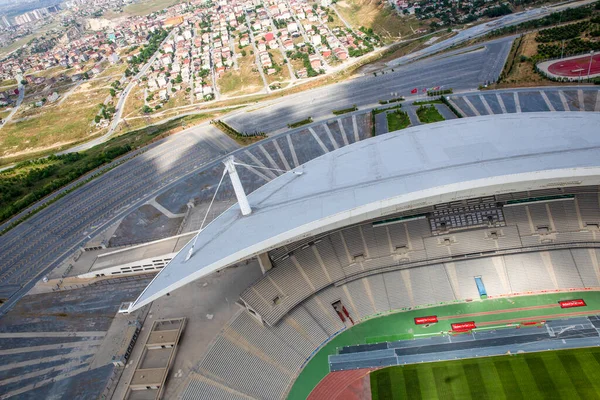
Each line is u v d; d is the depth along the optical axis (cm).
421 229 8188
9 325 8406
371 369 6731
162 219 11169
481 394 6181
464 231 8069
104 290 8881
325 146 12975
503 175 6278
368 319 7481
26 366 7406
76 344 7656
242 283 8188
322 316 7488
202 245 6800
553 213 7944
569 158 6469
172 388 6481
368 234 8250
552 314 7081
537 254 7731
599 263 7462
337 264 7981
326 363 6888
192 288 8312
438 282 7750
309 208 6662
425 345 6969
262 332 7219
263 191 7744
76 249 10544
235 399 6334
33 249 10994
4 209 13212
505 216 8062
